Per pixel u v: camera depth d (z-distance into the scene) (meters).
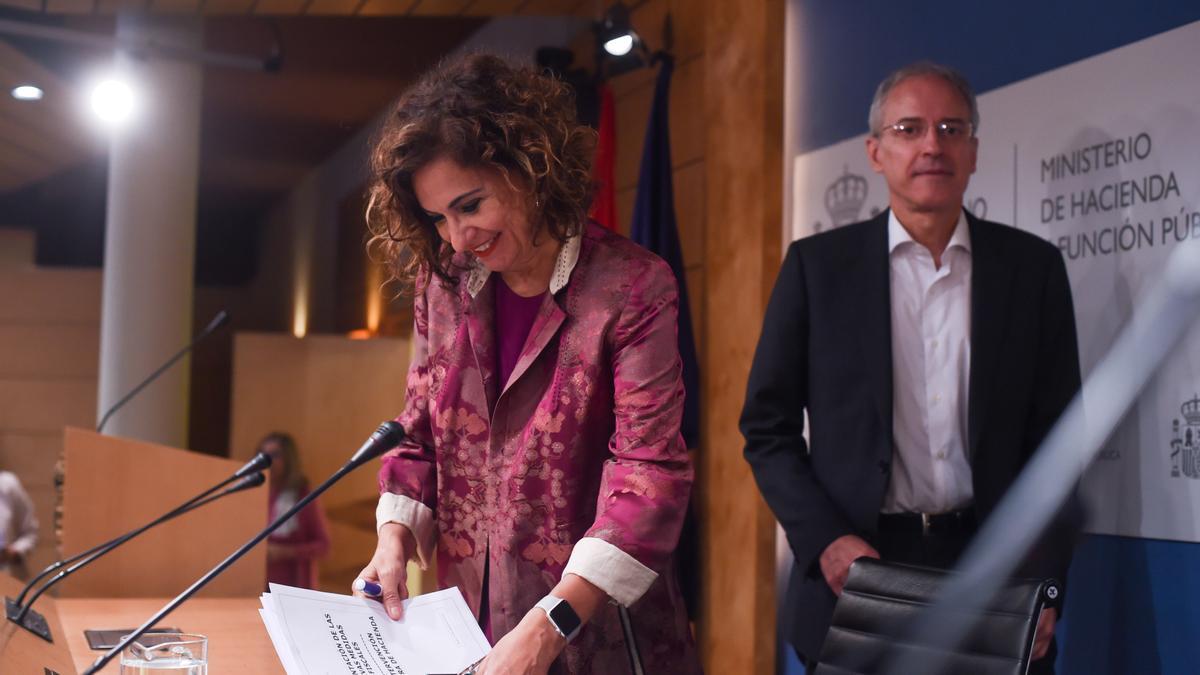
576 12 5.00
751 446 2.42
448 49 7.06
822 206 3.47
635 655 1.44
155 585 2.98
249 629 2.29
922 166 2.32
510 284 1.62
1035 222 2.76
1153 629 2.42
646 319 1.53
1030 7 2.80
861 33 3.36
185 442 5.73
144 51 5.64
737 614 3.71
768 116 3.67
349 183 8.91
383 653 1.38
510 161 1.46
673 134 4.35
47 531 9.70
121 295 5.68
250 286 12.49
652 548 1.42
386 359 8.87
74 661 1.90
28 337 9.91
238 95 8.14
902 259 2.39
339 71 7.52
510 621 1.58
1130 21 2.54
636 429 1.49
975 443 2.24
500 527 1.59
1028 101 2.79
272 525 1.45
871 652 1.59
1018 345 2.26
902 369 2.35
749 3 3.75
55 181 9.51
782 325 2.44
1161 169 2.43
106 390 5.68
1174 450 2.37
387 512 1.65
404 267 1.68
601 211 4.52
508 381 1.58
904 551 2.29
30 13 5.72
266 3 4.93
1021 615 1.42
